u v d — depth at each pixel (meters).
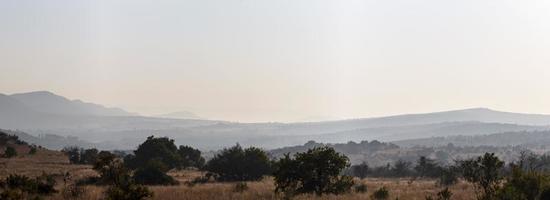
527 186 24.56
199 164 104.06
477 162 29.98
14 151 98.75
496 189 26.23
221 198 32.94
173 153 90.44
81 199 32.53
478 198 28.69
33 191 37.25
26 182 39.31
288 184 38.44
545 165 59.41
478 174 29.70
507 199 24.47
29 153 107.31
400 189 44.09
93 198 32.28
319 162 38.62
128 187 28.22
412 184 54.12
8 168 76.69
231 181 66.94
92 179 54.09
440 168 87.38
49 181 47.91
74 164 94.12
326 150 39.09
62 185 49.09
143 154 85.81
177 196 33.81
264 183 53.81
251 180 68.44
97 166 37.47
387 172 101.19
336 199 33.47
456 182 51.81
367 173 101.56
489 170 29.47
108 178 37.81
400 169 100.12
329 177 39.12
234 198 33.31
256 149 70.81
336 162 38.91
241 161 68.38
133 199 27.61
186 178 70.12
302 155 39.00
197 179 67.50
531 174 24.86
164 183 56.12
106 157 37.78
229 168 67.81
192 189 40.31
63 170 76.31
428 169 91.25
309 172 38.38
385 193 34.50
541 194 24.36
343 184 39.34
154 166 58.34
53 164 89.75
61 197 34.09
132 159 85.38
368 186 48.00
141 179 56.34
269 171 69.88
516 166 25.91
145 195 28.06
